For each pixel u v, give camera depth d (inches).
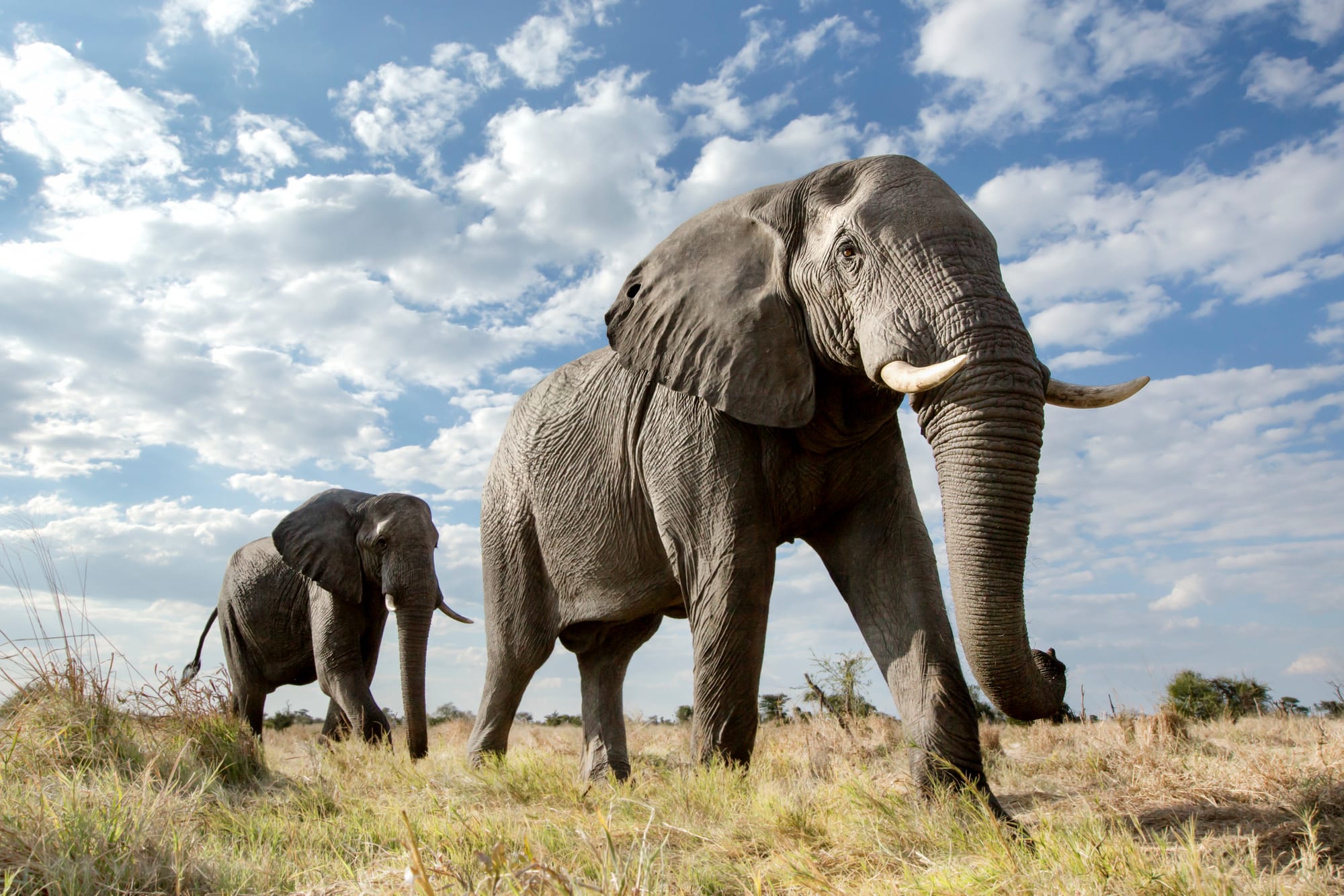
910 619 229.8
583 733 341.7
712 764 236.8
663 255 270.8
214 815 198.4
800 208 243.0
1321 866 138.2
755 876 143.8
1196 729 367.2
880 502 246.5
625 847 168.4
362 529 556.7
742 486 245.4
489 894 114.3
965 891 132.7
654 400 273.4
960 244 211.5
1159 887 123.4
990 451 192.9
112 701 256.1
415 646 527.8
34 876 126.5
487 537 367.9
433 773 297.6
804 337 238.4
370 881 139.0
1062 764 299.6
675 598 304.8
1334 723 362.0
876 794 201.0
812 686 434.0
